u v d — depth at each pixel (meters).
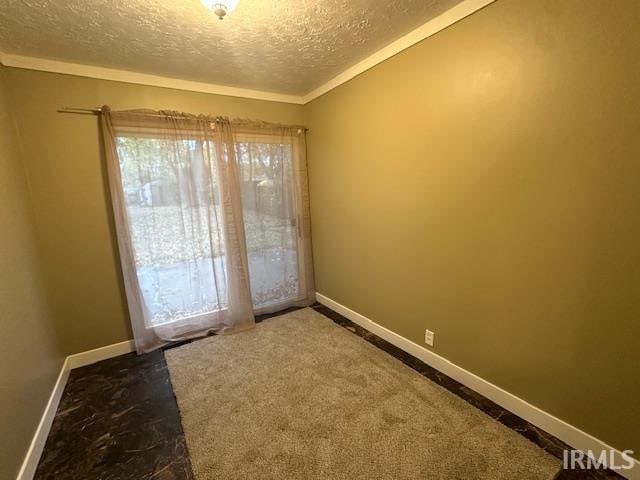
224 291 2.90
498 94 1.58
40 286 2.06
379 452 1.52
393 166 2.29
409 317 2.37
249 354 2.48
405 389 1.98
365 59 2.35
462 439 1.58
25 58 2.05
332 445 1.57
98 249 2.42
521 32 1.46
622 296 1.28
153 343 2.64
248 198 3.02
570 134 1.35
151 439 1.66
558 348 1.51
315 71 2.55
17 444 1.40
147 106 2.51
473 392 1.94
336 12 1.71
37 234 2.15
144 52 2.08
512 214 1.61
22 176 2.03
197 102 2.71
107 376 2.25
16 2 1.50
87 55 2.09
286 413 1.81
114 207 2.35
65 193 2.26
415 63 1.99
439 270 2.07
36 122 2.13
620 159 1.22
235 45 2.03
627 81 1.17
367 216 2.63
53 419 1.82
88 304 2.42
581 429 1.47
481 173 1.72
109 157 2.30
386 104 2.26
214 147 2.73
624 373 1.31
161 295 2.65
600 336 1.36
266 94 3.03
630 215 1.22
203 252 2.78
